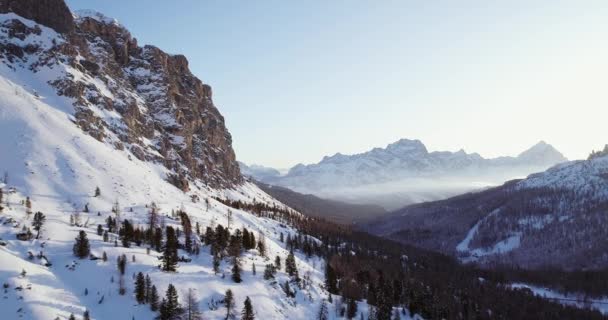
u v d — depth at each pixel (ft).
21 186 540.11
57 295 335.26
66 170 615.57
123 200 613.93
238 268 438.81
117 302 351.25
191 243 485.56
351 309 480.64
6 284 322.14
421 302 552.00
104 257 401.49
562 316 643.45
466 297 640.58
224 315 374.63
